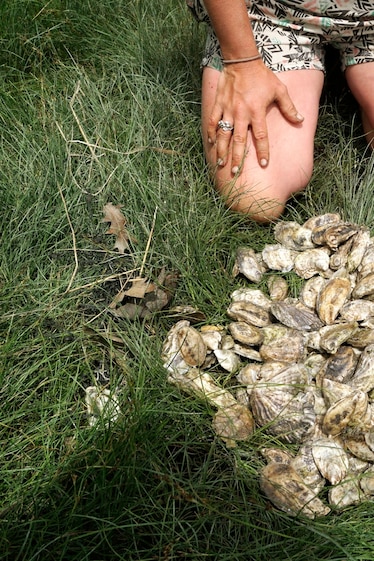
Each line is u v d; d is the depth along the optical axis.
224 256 1.17
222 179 1.23
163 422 0.90
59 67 1.50
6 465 0.87
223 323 1.07
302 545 0.81
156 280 1.08
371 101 1.29
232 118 1.20
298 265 1.12
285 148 1.22
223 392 0.95
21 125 1.31
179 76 1.44
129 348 1.00
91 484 0.85
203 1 1.15
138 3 1.63
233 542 0.83
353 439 0.90
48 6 1.59
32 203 1.17
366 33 1.24
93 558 0.81
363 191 1.23
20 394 0.96
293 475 0.87
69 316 1.04
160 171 1.22
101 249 1.14
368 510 0.85
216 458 0.90
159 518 0.84
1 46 1.52
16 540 0.80
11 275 1.07
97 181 1.23
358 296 1.04
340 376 0.95
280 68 1.25
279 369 0.97
